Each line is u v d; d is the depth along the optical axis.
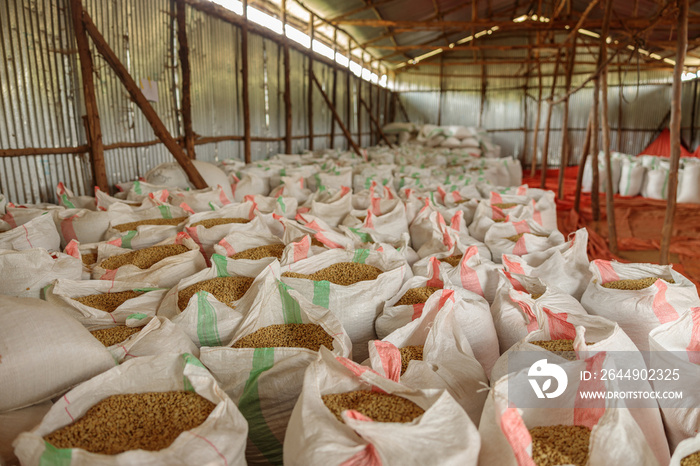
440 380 1.30
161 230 2.58
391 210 3.44
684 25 3.56
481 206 3.44
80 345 1.32
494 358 1.76
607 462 0.97
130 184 3.96
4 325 1.25
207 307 1.67
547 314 1.58
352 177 5.23
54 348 1.27
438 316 1.52
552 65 13.59
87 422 1.14
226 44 6.18
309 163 6.40
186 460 0.96
